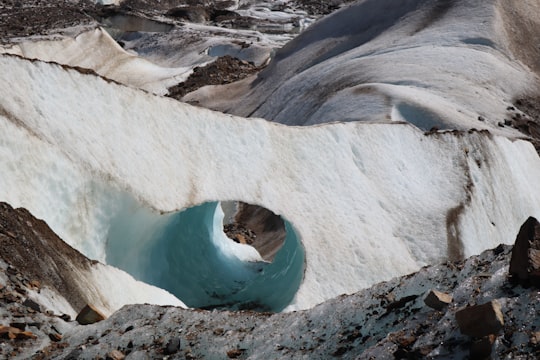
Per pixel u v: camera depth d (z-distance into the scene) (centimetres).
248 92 5428
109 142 1683
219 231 2217
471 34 5147
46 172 1512
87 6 8175
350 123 2252
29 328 1008
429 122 3506
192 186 1777
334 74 4662
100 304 1304
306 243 1864
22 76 1606
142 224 1691
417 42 5125
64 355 938
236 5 9738
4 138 1459
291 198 1939
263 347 868
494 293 748
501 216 2588
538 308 697
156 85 5684
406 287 861
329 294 1811
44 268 1220
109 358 903
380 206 2142
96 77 1745
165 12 8806
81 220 1571
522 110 4434
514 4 5509
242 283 2020
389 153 2295
